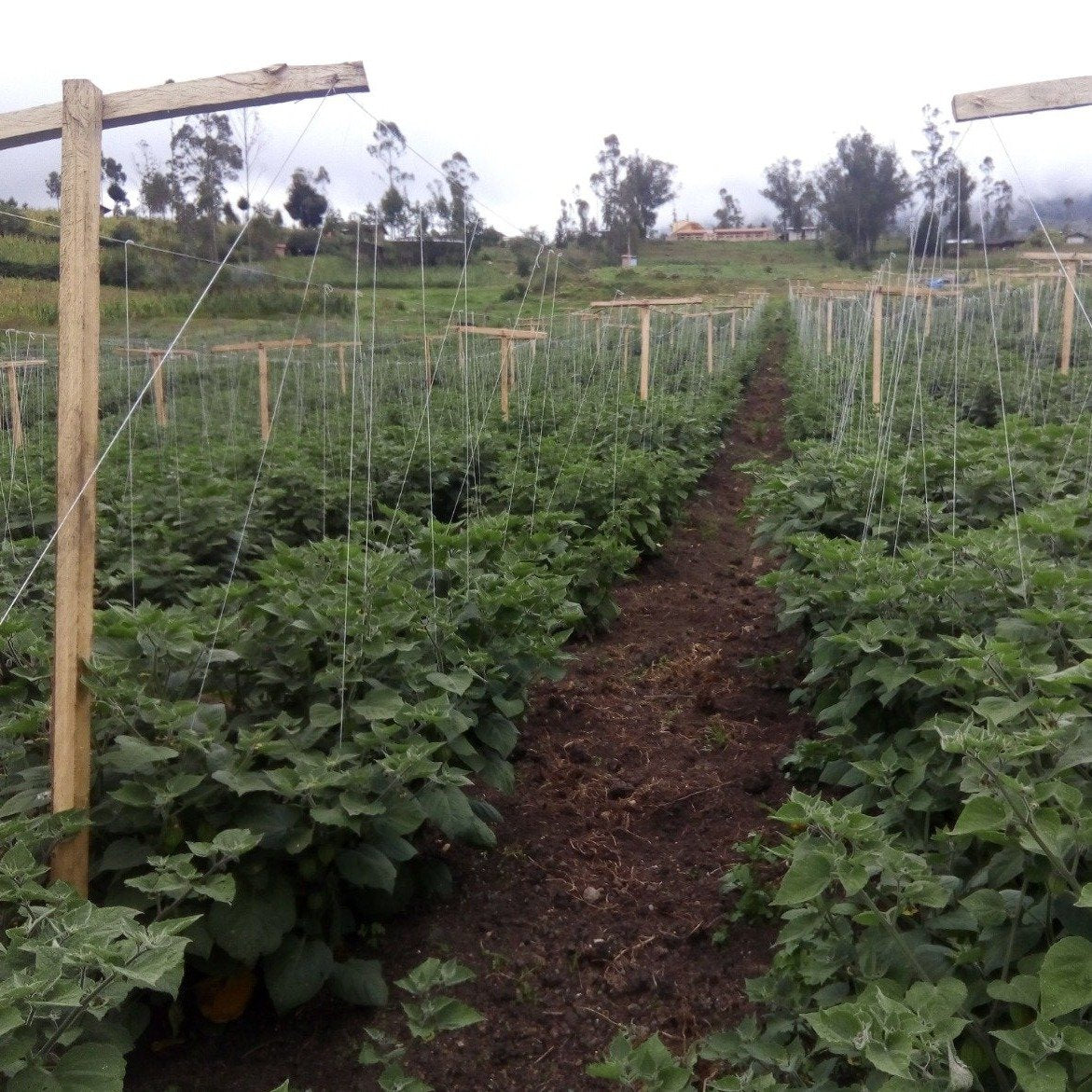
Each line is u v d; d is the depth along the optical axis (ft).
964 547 13.12
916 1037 6.49
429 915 12.71
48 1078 6.59
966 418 41.19
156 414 41.93
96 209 10.00
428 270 70.13
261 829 9.99
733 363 79.97
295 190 60.13
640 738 18.19
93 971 7.53
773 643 22.65
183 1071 10.18
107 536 20.15
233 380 56.24
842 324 78.18
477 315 59.77
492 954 12.09
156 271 55.47
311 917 10.97
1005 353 52.75
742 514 23.75
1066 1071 6.35
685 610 26.13
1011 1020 7.73
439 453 30.09
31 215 50.70
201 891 8.46
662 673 21.47
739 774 16.65
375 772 10.75
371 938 12.06
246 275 60.90
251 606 12.60
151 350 43.50
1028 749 7.44
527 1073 10.39
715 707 19.52
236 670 12.44
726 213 344.28
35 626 13.93
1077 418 29.71
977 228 47.96
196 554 21.43
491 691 13.66
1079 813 7.27
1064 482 18.56
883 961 8.18
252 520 22.47
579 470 26.48
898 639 11.98
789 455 53.16
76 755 9.73
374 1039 10.21
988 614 12.34
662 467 31.35
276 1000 10.21
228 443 38.58
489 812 13.87
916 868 7.84
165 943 6.86
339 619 12.23
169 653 11.35
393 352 58.59
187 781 9.62
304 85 10.19
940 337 57.57
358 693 12.46
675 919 12.90
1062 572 10.98
